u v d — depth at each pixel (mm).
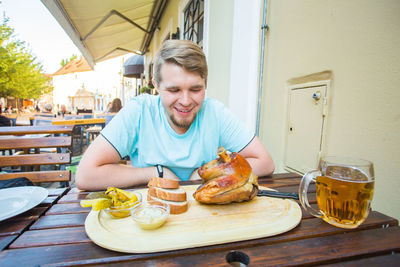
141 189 1048
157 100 1411
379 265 545
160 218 669
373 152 1171
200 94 1125
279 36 2033
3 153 3576
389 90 1080
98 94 29078
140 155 1380
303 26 1704
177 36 5043
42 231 671
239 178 795
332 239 652
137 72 10953
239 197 807
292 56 1845
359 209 655
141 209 751
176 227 689
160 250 579
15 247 591
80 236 649
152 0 5586
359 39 1233
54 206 855
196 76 1054
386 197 1113
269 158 1317
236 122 1438
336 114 1401
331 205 691
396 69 1046
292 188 1101
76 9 4680
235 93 2645
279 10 2027
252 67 2430
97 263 541
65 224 715
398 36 1037
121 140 1223
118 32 7301
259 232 663
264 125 2311
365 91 1205
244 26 2486
